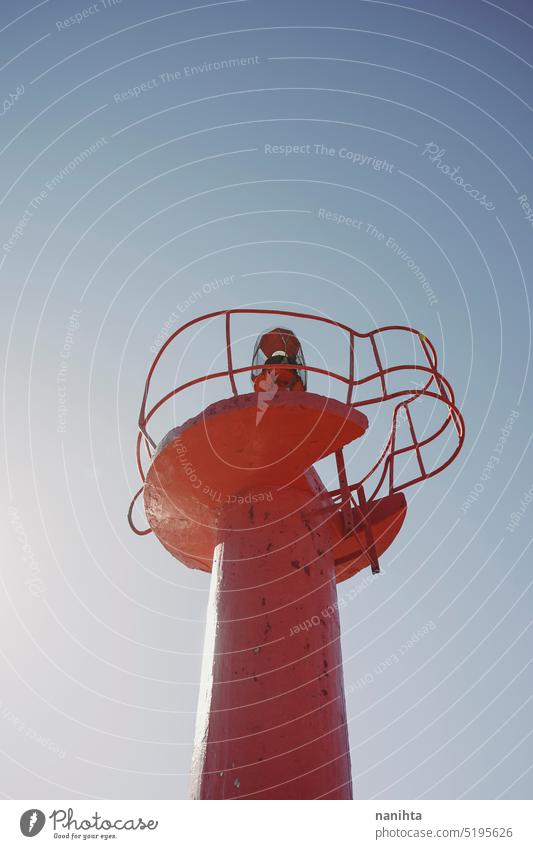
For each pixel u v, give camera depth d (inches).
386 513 287.4
